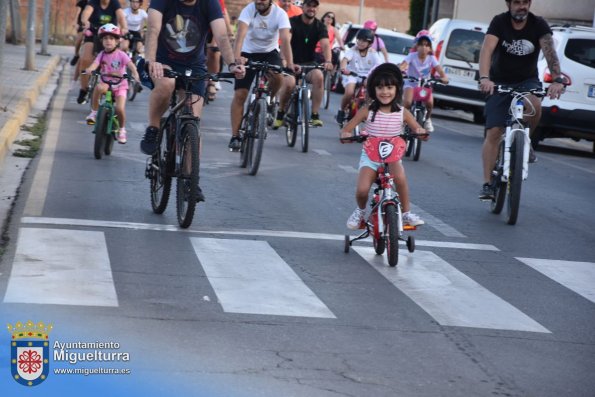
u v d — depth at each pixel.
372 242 27.14
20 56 89.81
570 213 34.91
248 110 37.38
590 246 29.28
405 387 16.20
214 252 24.47
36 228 25.39
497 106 32.25
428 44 46.72
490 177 32.66
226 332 18.39
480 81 31.83
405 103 46.19
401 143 25.25
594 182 44.38
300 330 18.88
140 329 18.20
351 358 17.47
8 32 115.88
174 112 27.30
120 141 39.00
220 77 26.84
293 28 45.19
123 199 30.30
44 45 95.56
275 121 45.56
